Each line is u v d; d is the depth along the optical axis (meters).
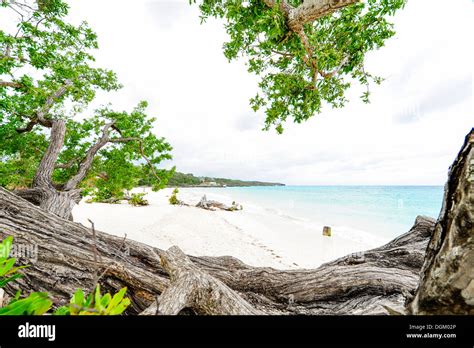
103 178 7.48
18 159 6.76
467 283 1.19
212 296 1.87
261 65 6.08
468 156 1.27
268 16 3.05
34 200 4.73
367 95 5.77
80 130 7.48
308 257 9.96
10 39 4.69
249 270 3.41
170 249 2.38
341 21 4.45
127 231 11.10
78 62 7.34
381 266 3.38
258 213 24.62
